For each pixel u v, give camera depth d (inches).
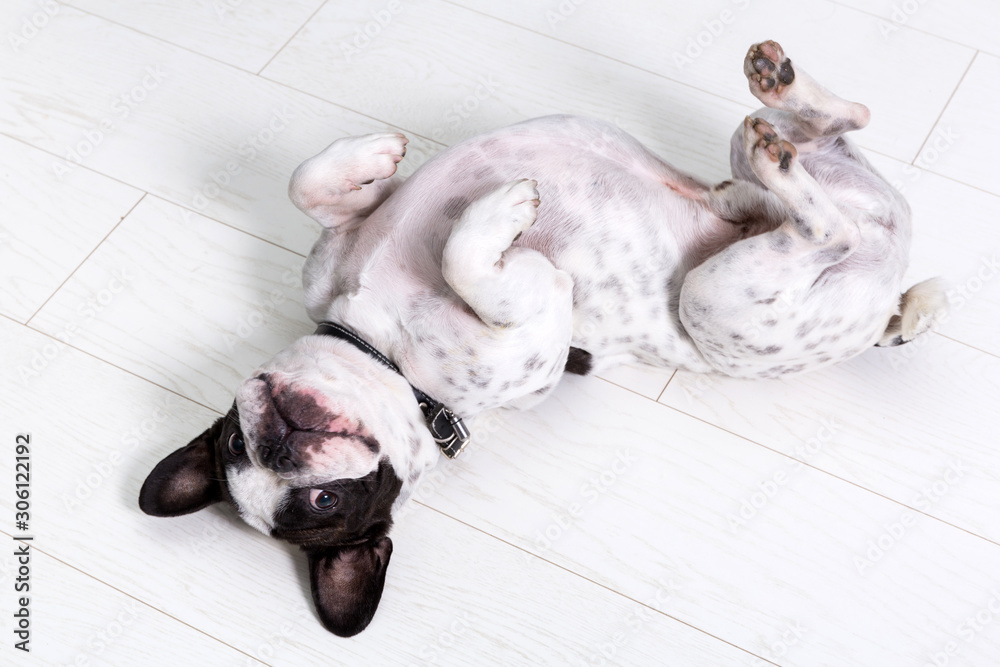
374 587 64.7
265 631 68.3
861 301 65.1
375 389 64.6
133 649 68.1
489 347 63.9
